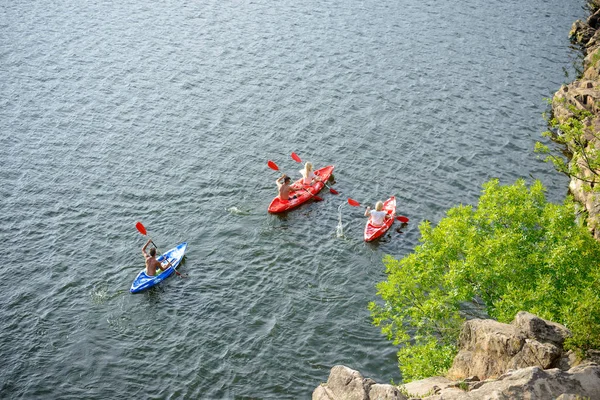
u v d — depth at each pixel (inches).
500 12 2263.8
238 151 1381.6
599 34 1998.0
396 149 1409.9
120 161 1332.4
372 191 1267.2
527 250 722.2
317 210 1205.1
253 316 945.5
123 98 1584.6
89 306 953.5
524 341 557.9
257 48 1884.8
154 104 1562.5
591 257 691.4
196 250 1081.4
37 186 1242.0
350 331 924.0
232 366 857.5
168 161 1337.4
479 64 1844.2
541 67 1851.6
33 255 1055.0
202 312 949.2
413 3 2316.7
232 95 1616.6
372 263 1072.2
